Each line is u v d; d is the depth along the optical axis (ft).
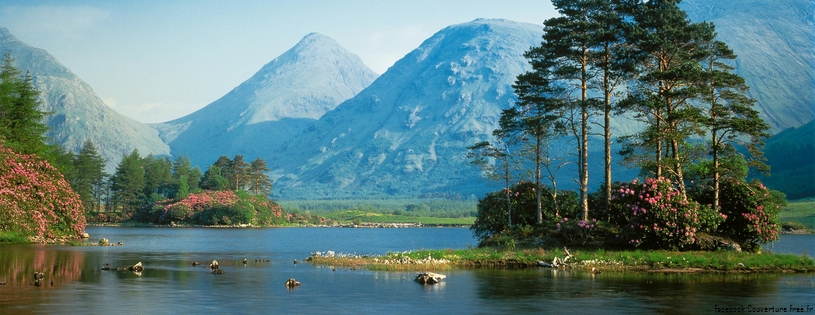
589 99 209.46
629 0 215.31
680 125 201.36
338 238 414.21
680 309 101.55
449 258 177.47
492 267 163.73
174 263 178.19
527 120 216.95
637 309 101.45
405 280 137.28
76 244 258.57
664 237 178.50
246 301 107.96
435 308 102.42
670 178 204.23
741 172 196.44
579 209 221.46
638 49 202.39
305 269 162.61
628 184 199.21
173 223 588.50
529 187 229.04
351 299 110.63
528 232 206.08
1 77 310.65
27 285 123.24
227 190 653.30
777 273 148.87
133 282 130.62
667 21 200.13
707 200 197.88
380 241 378.53
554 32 213.05
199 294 115.03
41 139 322.55
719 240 181.78
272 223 648.79
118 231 459.32
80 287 121.70
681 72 189.16
